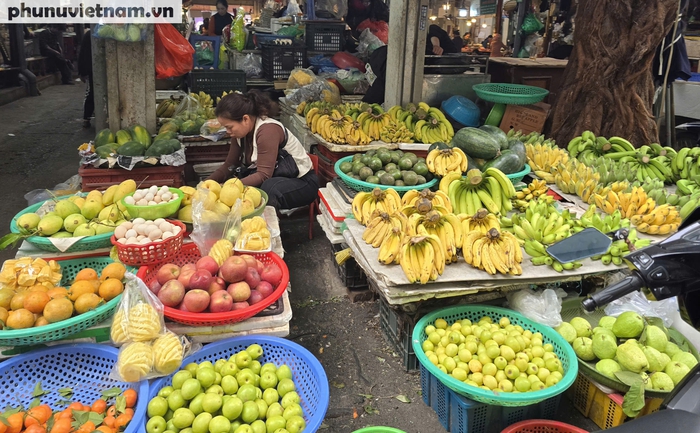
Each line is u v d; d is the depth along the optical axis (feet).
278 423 6.70
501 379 7.84
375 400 9.20
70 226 8.94
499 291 9.80
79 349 7.39
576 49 17.47
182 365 7.45
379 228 10.06
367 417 8.81
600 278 10.42
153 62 15.62
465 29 57.77
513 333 8.34
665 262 4.87
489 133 14.28
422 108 18.02
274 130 13.00
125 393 6.73
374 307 12.07
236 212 9.29
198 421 6.64
